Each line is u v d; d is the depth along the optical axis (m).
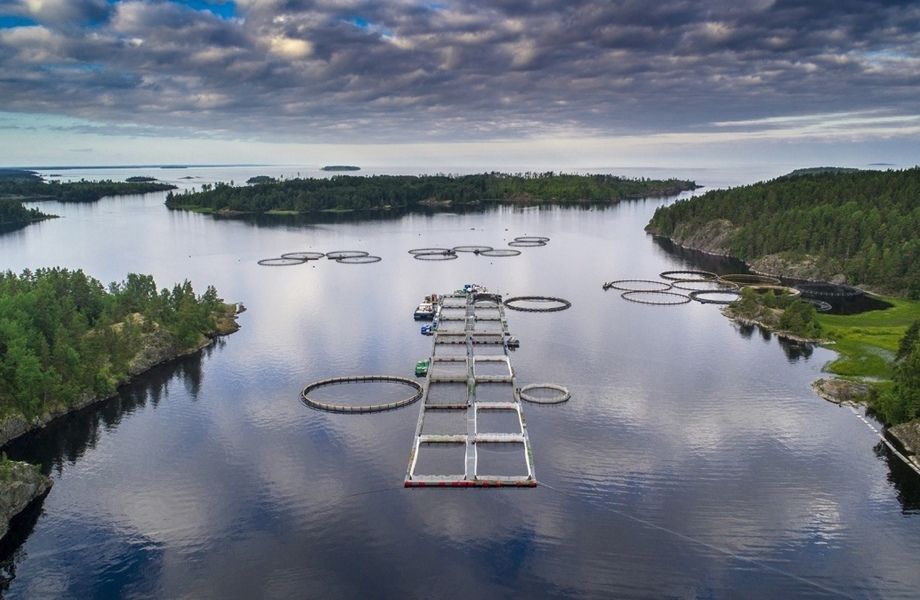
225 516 140.00
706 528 134.88
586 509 141.38
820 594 117.25
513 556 126.75
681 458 162.38
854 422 182.38
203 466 160.50
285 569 123.56
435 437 171.75
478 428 178.50
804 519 138.00
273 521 138.00
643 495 146.62
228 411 192.38
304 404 196.62
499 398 199.62
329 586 119.12
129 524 138.12
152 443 172.75
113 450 169.12
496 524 136.25
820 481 152.38
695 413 188.25
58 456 166.50
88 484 153.25
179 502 145.38
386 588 118.50
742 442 170.62
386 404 193.50
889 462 160.75
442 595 116.69
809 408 191.62
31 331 199.50
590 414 187.62
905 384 181.25
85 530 136.38
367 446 169.50
